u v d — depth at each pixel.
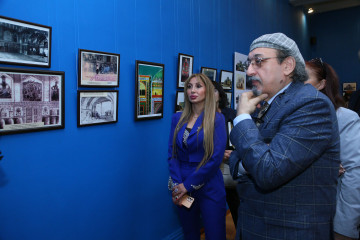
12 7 1.60
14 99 1.62
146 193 2.65
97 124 2.13
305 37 7.38
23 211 1.72
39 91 1.74
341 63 7.49
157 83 2.65
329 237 1.04
